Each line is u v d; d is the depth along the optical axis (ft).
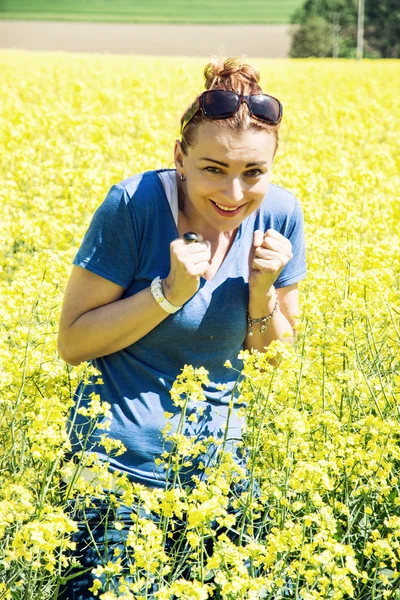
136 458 8.74
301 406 10.30
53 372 10.38
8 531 8.25
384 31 173.47
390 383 10.59
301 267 9.54
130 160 23.72
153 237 8.65
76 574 7.68
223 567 7.45
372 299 11.51
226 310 8.79
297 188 20.20
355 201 22.21
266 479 9.07
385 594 7.79
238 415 8.99
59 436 7.73
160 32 167.53
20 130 26.43
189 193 8.40
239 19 180.24
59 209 18.81
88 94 42.65
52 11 185.57
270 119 7.99
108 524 8.55
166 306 8.38
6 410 10.32
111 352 8.84
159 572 7.41
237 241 8.93
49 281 11.91
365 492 8.80
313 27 158.10
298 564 7.48
